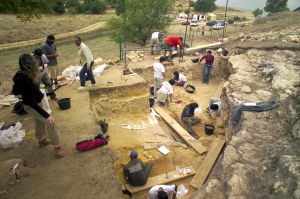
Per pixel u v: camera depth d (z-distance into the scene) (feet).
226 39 42.24
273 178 8.77
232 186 8.72
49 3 16.55
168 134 20.57
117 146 17.02
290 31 34.83
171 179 14.49
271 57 25.26
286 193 7.84
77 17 126.00
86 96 19.12
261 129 12.77
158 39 36.78
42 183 9.20
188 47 40.16
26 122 14.34
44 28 93.71
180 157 17.19
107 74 26.35
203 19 123.65
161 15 54.49
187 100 27.68
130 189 13.55
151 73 31.27
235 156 10.79
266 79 20.38
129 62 33.45
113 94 21.72
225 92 20.01
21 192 8.69
